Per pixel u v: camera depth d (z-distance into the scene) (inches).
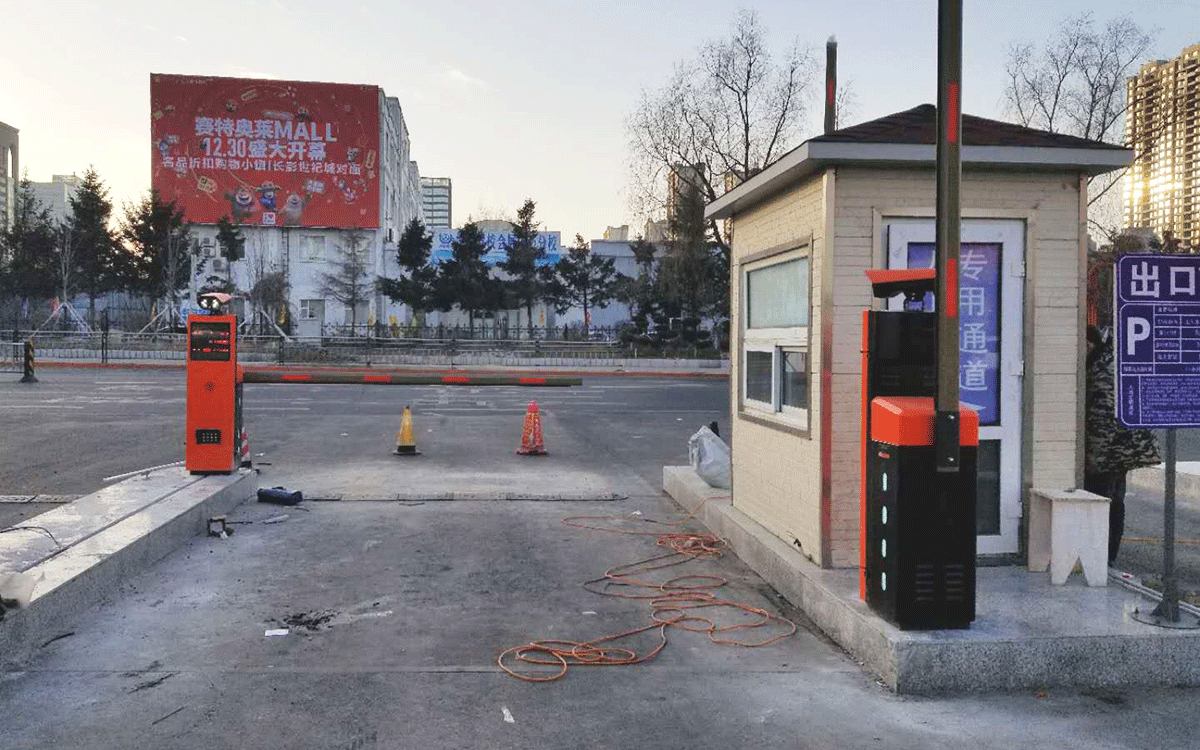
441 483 435.5
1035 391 239.0
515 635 211.8
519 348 1681.8
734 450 324.8
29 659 189.8
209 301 379.2
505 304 1881.2
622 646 205.2
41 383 1069.1
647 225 1596.9
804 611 230.5
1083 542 220.1
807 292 247.1
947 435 181.9
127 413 744.3
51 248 1886.1
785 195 265.7
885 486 191.5
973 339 237.8
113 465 471.2
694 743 153.8
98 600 230.5
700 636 213.3
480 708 167.8
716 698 174.2
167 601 234.1
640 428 724.7
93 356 1477.6
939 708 170.1
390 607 232.1
